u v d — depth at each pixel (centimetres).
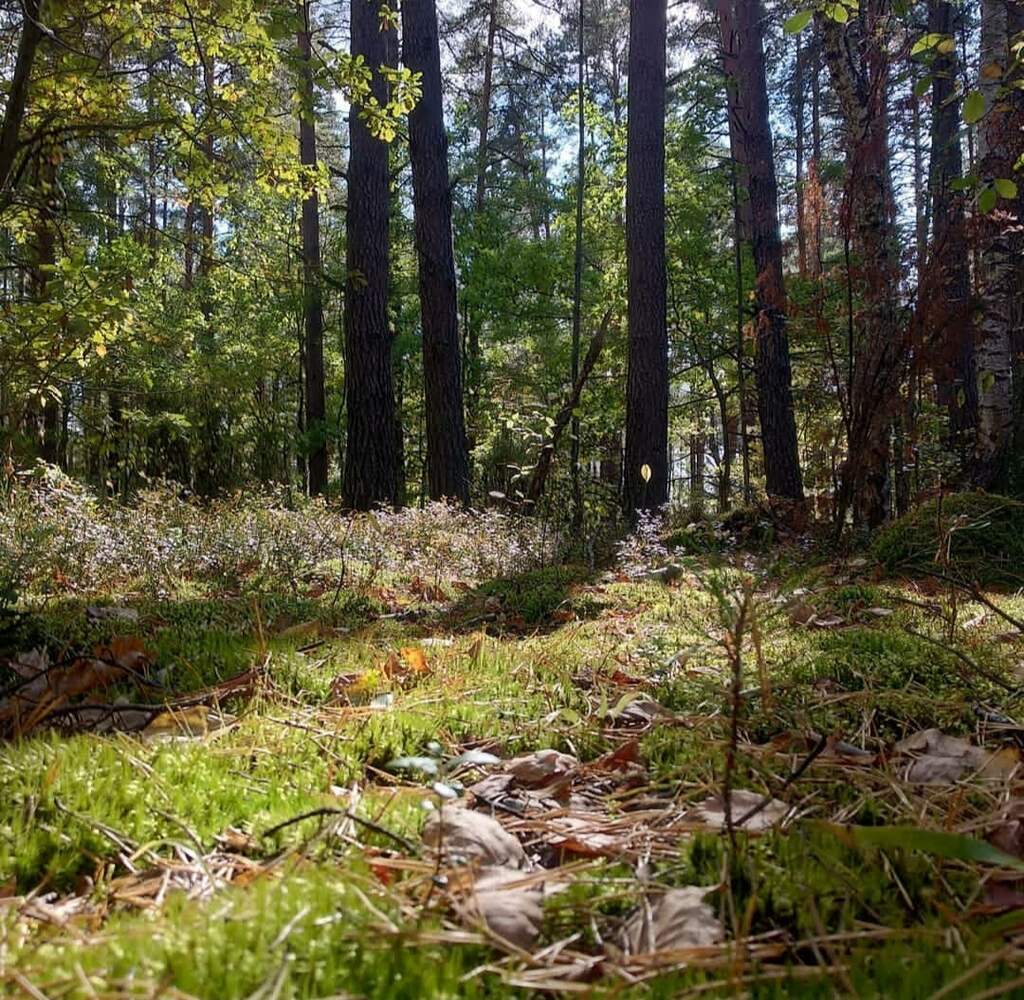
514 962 117
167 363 1272
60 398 613
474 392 2230
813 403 1051
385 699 245
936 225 773
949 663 281
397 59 1219
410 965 110
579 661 318
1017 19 890
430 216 1160
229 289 1827
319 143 1934
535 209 2319
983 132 689
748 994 106
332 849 155
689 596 465
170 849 158
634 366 1147
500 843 160
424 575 602
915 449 825
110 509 693
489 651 335
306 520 693
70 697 247
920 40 367
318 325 1925
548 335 2195
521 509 978
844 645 309
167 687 262
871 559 593
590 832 172
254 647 312
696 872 146
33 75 613
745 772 192
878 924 130
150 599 430
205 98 638
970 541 558
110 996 98
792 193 2070
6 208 622
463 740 235
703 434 2472
